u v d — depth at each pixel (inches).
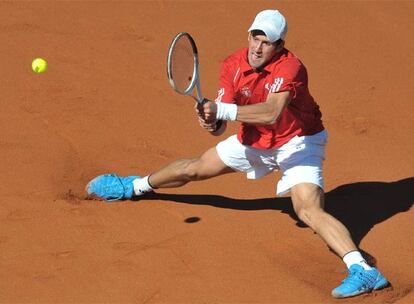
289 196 1181.1
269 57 965.2
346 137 1373.0
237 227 1084.5
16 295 908.6
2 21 1729.8
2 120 1357.0
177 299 915.4
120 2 1849.2
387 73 1611.7
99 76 1534.2
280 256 1020.5
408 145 1352.1
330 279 975.6
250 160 1053.2
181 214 1114.1
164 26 1753.2
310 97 1018.1
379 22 1824.6
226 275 967.0
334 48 1704.0
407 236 1077.8
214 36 1726.1
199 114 952.3
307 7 1871.3
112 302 904.3
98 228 1059.9
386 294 935.7
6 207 1098.1
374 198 1182.9
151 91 1497.3
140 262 983.0
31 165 1227.9
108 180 1136.2
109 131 1353.3
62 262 975.0
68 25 1733.5
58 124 1360.7
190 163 1097.4
